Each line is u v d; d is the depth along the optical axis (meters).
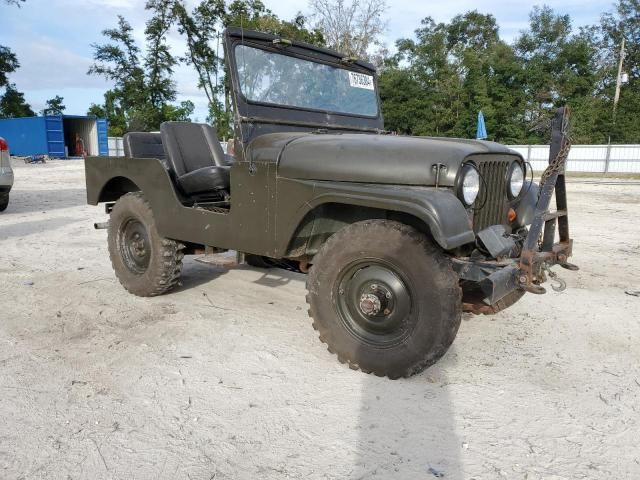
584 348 3.53
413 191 2.81
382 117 4.80
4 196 9.34
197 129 4.57
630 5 41.88
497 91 34.38
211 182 3.94
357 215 3.28
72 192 13.06
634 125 33.47
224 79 3.71
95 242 6.92
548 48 36.22
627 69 41.25
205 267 5.61
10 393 2.82
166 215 4.05
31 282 4.93
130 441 2.40
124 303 4.36
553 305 4.41
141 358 3.28
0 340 3.54
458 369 3.19
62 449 2.33
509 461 2.29
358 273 3.04
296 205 3.19
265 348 3.46
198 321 3.95
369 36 25.91
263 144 3.42
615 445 2.41
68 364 3.18
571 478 2.17
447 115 35.25
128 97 41.91
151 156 4.75
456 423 2.58
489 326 3.91
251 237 3.46
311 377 3.05
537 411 2.71
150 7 35.28
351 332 3.10
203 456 2.30
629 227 8.57
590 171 27.61
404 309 2.90
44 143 31.11
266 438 2.44
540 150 27.41
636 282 5.16
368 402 2.77
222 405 2.73
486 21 43.84
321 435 2.47
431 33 40.78
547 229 3.39
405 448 2.38
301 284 5.00
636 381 3.05
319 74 4.26
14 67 46.00
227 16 16.94
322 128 4.13
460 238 2.68
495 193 3.37
